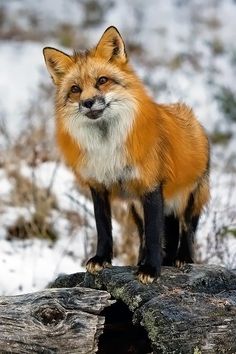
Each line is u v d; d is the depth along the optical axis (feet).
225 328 37.50
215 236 56.85
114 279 40.73
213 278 41.19
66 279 45.68
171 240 49.06
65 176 72.49
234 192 71.05
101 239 43.50
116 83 41.63
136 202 45.80
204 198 48.73
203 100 97.09
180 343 36.86
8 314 37.14
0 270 55.42
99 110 40.68
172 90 94.89
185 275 41.32
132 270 41.91
